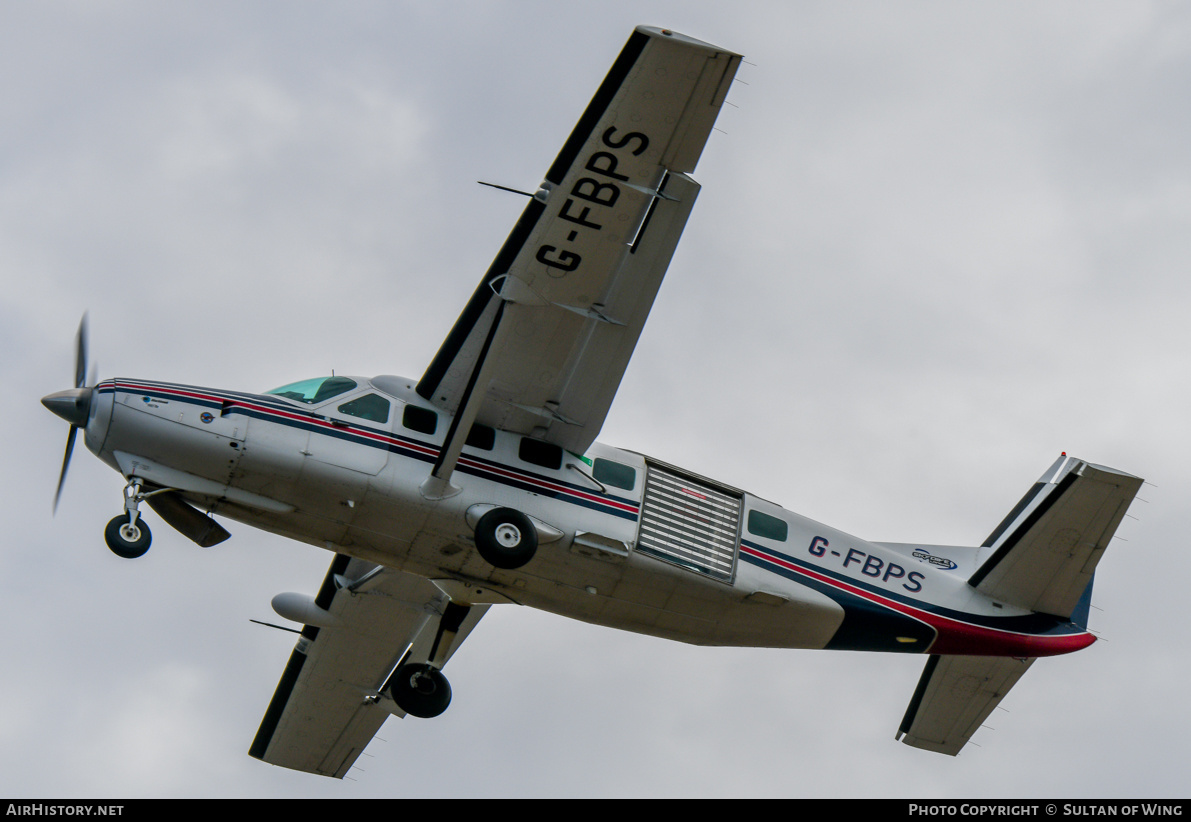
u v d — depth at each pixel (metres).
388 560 48.03
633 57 41.62
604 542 47.50
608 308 45.84
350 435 46.22
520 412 47.91
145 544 44.12
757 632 51.94
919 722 58.38
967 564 55.09
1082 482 52.62
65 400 44.78
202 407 45.06
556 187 43.72
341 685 61.28
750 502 51.75
